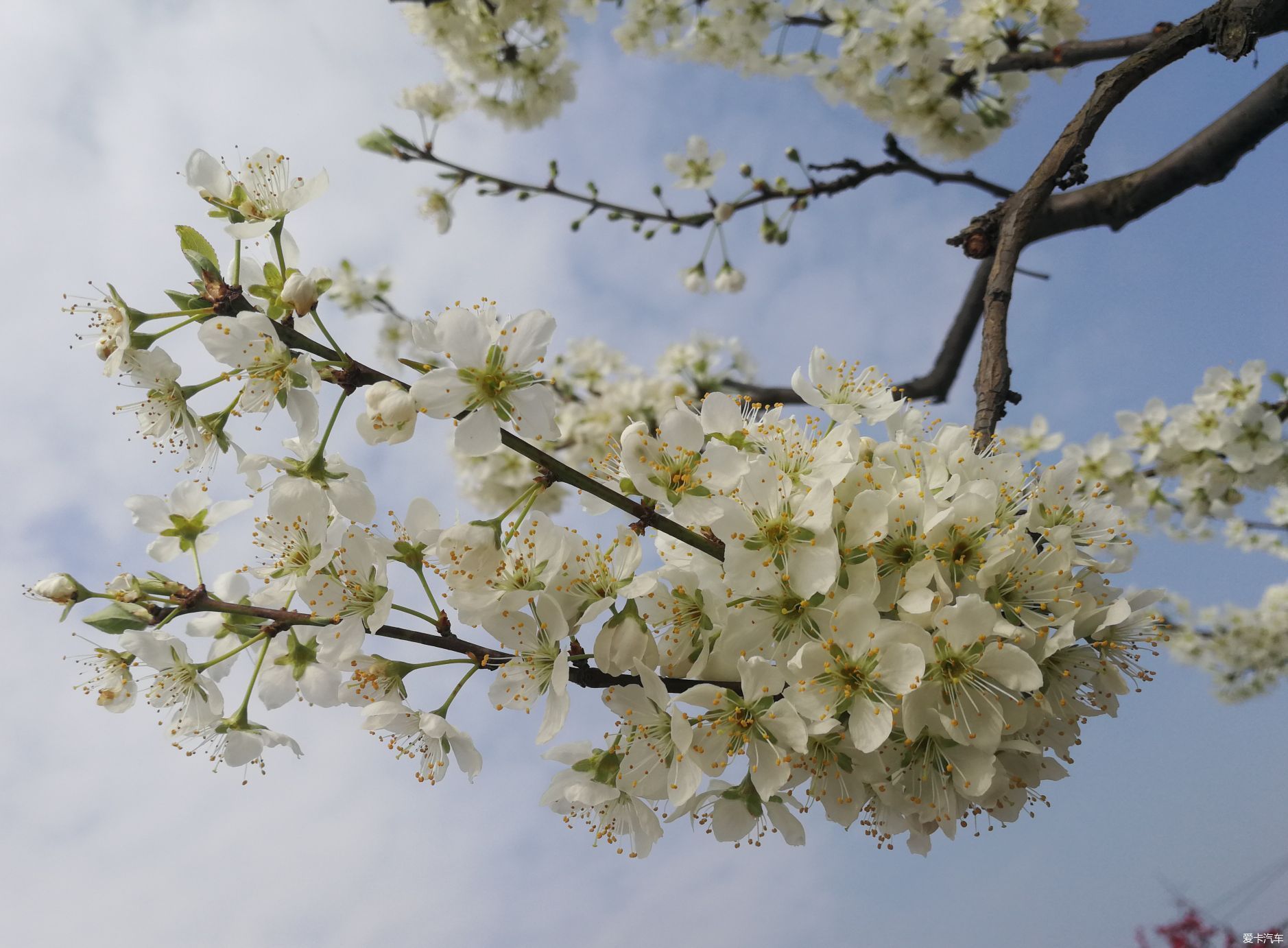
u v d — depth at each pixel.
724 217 0.50
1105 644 0.30
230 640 0.31
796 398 0.55
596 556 0.29
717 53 0.56
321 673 0.31
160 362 0.29
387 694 0.30
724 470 0.28
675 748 0.28
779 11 0.55
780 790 0.29
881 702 0.27
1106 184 0.40
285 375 0.28
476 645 0.29
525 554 0.29
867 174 0.47
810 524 0.28
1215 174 0.39
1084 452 0.57
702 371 0.66
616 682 0.29
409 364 0.28
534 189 0.54
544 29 0.56
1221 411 0.53
